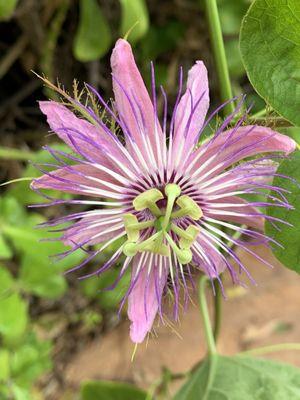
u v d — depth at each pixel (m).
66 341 0.17
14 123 0.15
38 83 0.15
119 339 0.18
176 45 0.15
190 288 0.08
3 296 0.12
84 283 0.16
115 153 0.06
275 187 0.07
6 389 0.13
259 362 0.09
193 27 0.15
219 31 0.08
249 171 0.07
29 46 0.15
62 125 0.06
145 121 0.06
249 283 0.18
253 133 0.06
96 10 0.12
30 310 0.17
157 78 0.16
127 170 0.07
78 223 0.07
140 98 0.06
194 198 0.07
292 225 0.07
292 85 0.07
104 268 0.07
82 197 0.11
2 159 0.15
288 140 0.06
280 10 0.07
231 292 0.18
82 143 0.06
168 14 0.15
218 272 0.07
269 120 0.07
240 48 0.07
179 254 0.07
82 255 0.12
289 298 0.18
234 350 0.17
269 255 0.19
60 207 0.16
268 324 0.18
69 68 0.15
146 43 0.15
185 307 0.07
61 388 0.17
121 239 0.07
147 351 0.17
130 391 0.12
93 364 0.17
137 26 0.11
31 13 0.14
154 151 0.07
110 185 0.07
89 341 0.18
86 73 0.15
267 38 0.07
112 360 0.17
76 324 0.17
